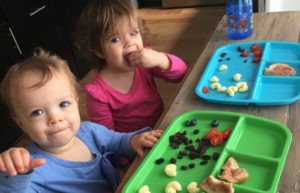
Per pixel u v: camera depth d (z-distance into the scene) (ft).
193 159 2.42
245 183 2.17
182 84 3.29
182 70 3.86
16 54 6.64
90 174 2.96
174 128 2.72
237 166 2.27
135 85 3.78
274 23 3.99
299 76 2.98
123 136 3.10
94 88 3.67
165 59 3.72
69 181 2.83
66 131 2.65
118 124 3.86
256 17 4.22
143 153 2.60
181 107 2.98
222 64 3.44
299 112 2.67
